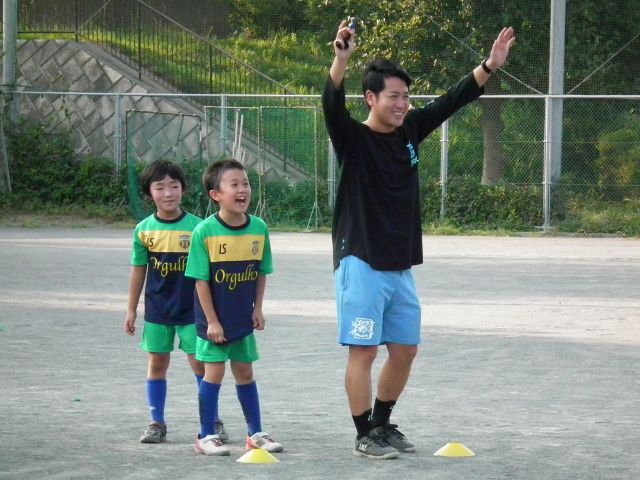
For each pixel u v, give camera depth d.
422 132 9.01
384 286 8.65
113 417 10.32
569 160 37.09
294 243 30.47
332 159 35.94
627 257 27.08
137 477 7.86
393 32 39.38
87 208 37.38
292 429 9.79
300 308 18.30
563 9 34.06
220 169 9.09
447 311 18.08
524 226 34.38
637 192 34.75
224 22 52.69
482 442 9.16
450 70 38.78
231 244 9.03
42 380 12.23
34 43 42.47
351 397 8.70
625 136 37.03
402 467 8.20
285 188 36.12
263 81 44.91
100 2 47.38
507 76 39.47
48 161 38.88
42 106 40.75
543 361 13.63
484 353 14.23
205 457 8.65
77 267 23.88
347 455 8.70
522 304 18.92
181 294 9.66
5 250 27.56
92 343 14.81
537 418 10.26
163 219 9.80
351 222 8.67
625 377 12.56
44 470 8.04
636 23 39.12
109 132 39.72
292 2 52.50
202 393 9.05
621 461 8.37
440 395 11.48
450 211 35.03
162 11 51.91
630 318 17.39
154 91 41.09
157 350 9.66
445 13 39.12
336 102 8.48
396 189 8.68
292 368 13.10
